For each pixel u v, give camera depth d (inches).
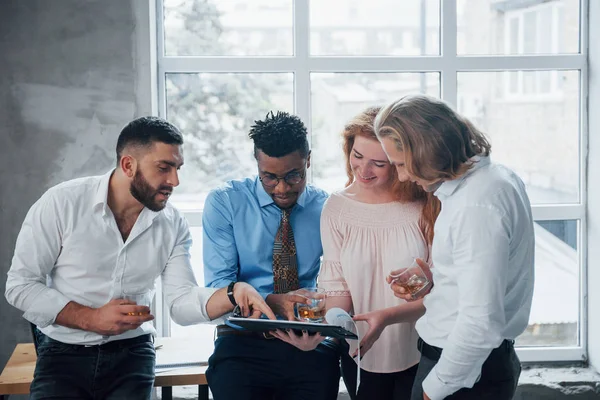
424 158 78.5
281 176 99.9
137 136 96.5
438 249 82.5
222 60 140.6
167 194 98.6
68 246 98.5
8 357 134.4
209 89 142.1
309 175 144.9
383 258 101.4
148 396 98.2
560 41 145.6
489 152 81.7
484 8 143.7
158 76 139.9
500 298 76.8
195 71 140.8
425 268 94.9
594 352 146.9
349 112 144.3
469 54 144.7
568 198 148.7
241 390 95.5
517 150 147.3
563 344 150.6
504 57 143.9
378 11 143.5
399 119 79.8
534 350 148.8
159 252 103.3
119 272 100.2
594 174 144.9
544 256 148.8
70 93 130.4
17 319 133.9
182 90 141.7
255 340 97.7
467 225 77.3
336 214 103.3
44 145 131.0
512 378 83.4
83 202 99.0
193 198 144.3
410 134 79.0
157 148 96.3
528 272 81.4
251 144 143.9
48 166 131.4
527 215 79.9
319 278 104.3
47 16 129.0
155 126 96.9
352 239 102.0
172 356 111.5
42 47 129.4
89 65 130.2
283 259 106.0
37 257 97.4
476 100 145.9
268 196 106.0
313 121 144.1
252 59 140.9
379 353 101.3
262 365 96.5
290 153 98.5
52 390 95.1
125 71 130.7
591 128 145.2
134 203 100.2
